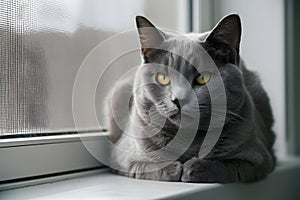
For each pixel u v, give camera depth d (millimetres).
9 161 1066
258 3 1761
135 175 1205
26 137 1132
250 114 1227
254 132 1251
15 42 1102
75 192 1036
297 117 1898
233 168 1165
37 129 1168
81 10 1297
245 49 1703
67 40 1257
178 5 1614
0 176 1046
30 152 1117
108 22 1383
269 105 1532
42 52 1180
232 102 1150
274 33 1832
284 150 1894
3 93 1071
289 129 1899
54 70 1218
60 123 1238
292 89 1890
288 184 1590
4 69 1073
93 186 1106
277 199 1484
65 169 1218
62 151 1208
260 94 1481
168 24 1577
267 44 1805
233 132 1175
